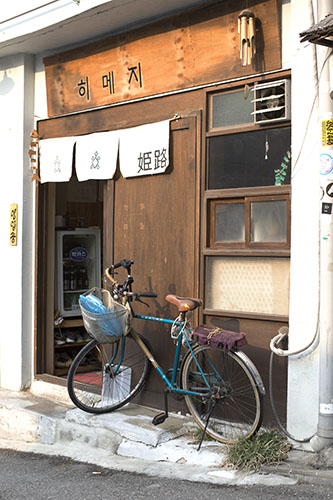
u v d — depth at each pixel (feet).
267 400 15.55
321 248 13.65
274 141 15.47
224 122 16.48
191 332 16.25
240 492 12.84
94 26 18.65
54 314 22.68
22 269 21.72
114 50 18.78
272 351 14.74
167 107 17.69
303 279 14.32
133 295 16.87
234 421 16.11
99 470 15.20
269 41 15.17
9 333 22.12
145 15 17.71
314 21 14.11
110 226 19.30
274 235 15.52
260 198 15.65
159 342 17.95
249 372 14.65
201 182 16.88
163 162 17.58
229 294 16.42
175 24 17.11
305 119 14.29
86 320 16.57
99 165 19.36
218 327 16.43
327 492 12.44
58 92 20.68
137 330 18.51
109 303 17.13
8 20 19.90
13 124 22.02
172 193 17.62
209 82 16.58
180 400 16.38
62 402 20.03
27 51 21.42
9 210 22.13
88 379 21.47
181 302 15.88
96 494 13.60
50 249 22.21
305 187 14.30
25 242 21.81
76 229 23.34
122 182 18.98
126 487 13.85
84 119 20.03
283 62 15.01
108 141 19.13
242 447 14.32
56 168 20.74
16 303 21.89
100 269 24.30
